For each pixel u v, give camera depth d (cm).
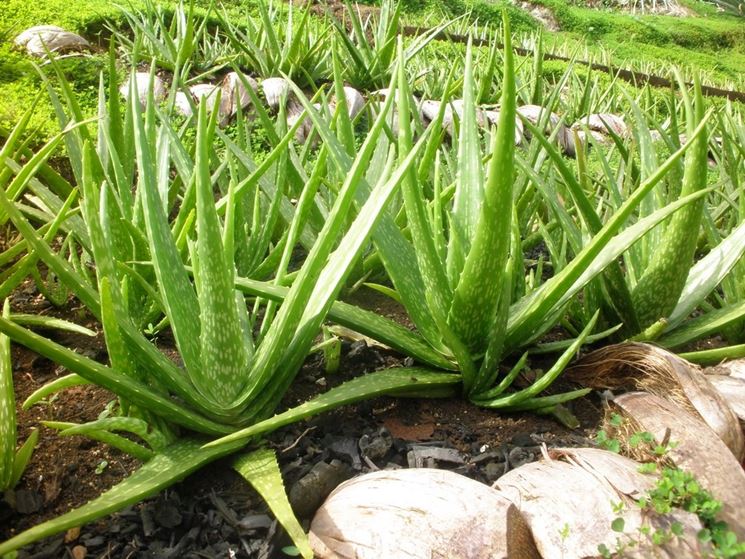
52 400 98
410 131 97
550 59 467
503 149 81
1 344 80
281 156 125
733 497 76
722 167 151
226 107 240
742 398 93
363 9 527
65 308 121
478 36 461
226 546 77
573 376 108
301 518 81
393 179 84
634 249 121
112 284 79
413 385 96
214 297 78
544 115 145
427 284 97
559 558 69
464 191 104
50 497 82
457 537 68
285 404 99
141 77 248
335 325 117
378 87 286
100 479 85
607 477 75
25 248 114
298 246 151
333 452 89
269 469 78
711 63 747
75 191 100
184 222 114
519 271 113
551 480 76
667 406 88
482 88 255
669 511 70
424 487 72
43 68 225
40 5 309
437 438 95
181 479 79
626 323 114
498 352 96
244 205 142
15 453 82
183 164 125
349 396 88
